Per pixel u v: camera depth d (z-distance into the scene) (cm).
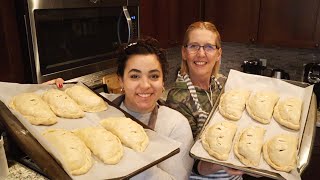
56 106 105
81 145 88
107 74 186
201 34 132
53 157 78
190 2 260
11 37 138
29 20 136
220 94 129
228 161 98
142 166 84
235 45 300
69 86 122
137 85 99
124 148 92
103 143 89
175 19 245
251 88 131
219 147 100
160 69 101
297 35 239
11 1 136
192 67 134
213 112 120
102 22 176
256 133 107
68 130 97
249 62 282
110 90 183
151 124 107
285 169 92
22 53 145
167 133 105
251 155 97
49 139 87
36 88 114
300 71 272
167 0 230
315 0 224
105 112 108
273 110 119
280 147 98
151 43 104
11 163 116
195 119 123
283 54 277
